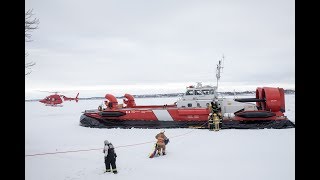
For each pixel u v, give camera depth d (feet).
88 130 59.31
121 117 62.69
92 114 66.13
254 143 39.17
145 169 26.96
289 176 23.24
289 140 40.81
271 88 59.36
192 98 62.95
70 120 83.30
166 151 35.78
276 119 55.83
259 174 24.09
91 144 42.32
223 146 37.63
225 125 56.75
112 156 25.90
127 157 32.89
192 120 58.90
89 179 24.14
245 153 32.78
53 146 40.86
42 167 28.50
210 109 56.08
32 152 36.52
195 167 27.12
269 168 25.95
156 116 60.59
